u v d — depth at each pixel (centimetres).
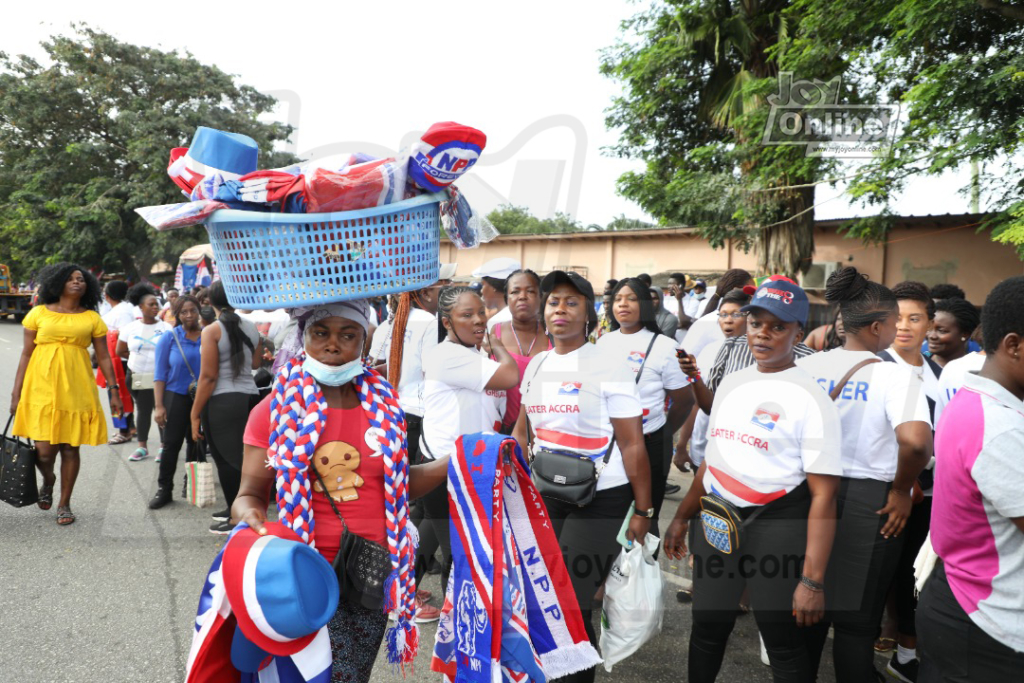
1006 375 180
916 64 977
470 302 309
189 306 507
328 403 191
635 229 1675
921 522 301
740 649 335
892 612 333
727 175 1242
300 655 166
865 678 249
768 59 1175
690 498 271
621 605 266
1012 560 176
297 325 198
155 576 396
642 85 1355
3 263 2595
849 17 965
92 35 2395
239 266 172
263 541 163
